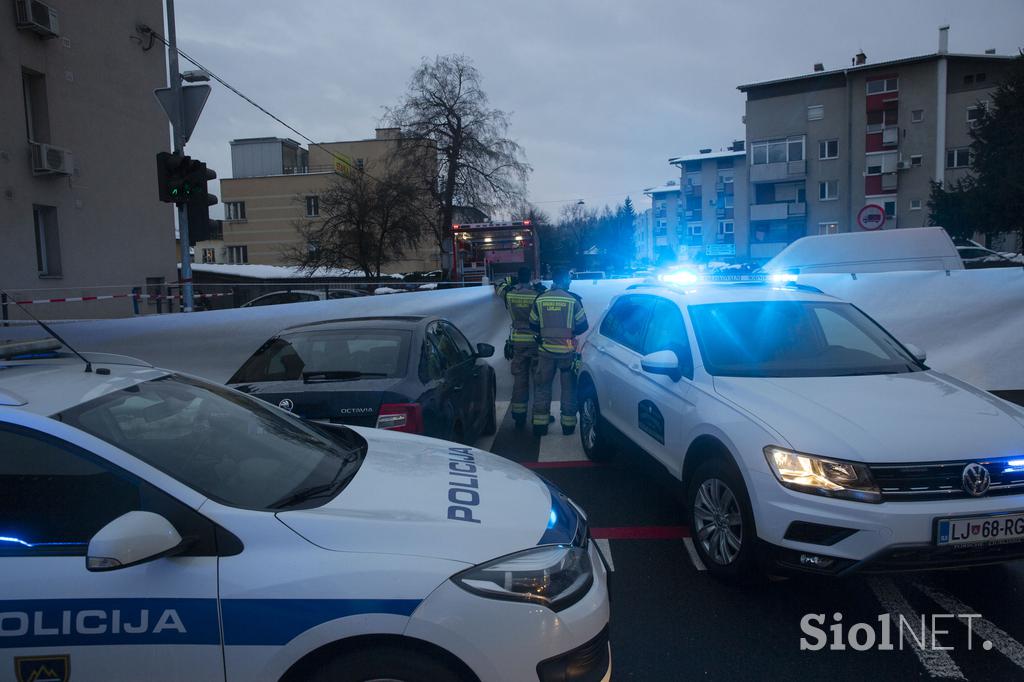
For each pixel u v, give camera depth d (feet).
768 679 10.66
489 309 32.37
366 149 193.36
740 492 12.67
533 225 87.45
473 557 7.79
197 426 9.92
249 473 9.30
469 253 87.51
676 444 15.47
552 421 28.43
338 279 114.93
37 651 7.25
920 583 13.67
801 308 17.40
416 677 7.31
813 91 161.48
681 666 11.00
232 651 7.18
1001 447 11.59
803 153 162.81
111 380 9.87
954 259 36.17
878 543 11.00
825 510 11.29
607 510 18.10
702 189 228.22
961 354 27.50
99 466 7.93
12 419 8.05
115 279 66.18
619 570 14.44
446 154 114.62
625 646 11.57
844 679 10.64
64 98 60.03
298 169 209.77
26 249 55.57
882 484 11.25
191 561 7.44
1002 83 111.04
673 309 17.99
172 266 74.84
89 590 7.28
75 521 7.79
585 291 32.30
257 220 192.34
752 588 13.44
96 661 7.22
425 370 17.61
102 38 64.75
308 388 15.96
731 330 16.48
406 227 114.01
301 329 19.02
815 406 13.00
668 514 17.72
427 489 9.25
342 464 10.33
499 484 9.91
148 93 71.26
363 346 17.95
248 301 65.87
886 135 155.22
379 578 7.39
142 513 7.27
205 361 29.94
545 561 8.09
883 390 13.89
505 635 7.45
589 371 22.48
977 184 112.98
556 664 7.68
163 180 34.94
